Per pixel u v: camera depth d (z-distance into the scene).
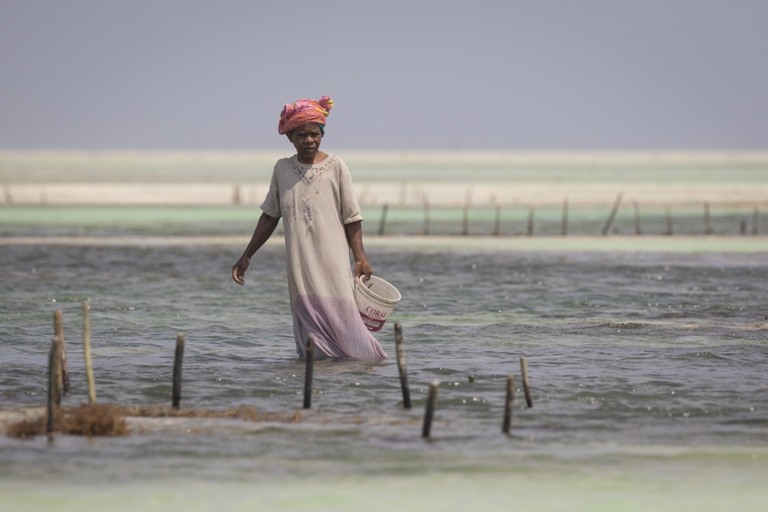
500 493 31.22
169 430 37.88
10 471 32.84
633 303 74.81
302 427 38.47
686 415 40.81
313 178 49.56
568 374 48.06
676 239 149.00
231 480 32.22
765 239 148.62
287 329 61.59
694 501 30.55
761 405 42.47
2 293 79.50
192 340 57.34
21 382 45.94
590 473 33.28
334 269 49.81
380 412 40.88
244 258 50.62
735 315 68.50
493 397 43.47
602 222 193.50
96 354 52.88
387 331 60.97
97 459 34.22
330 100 50.22
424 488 31.62
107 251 124.81
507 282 89.56
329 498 30.62
